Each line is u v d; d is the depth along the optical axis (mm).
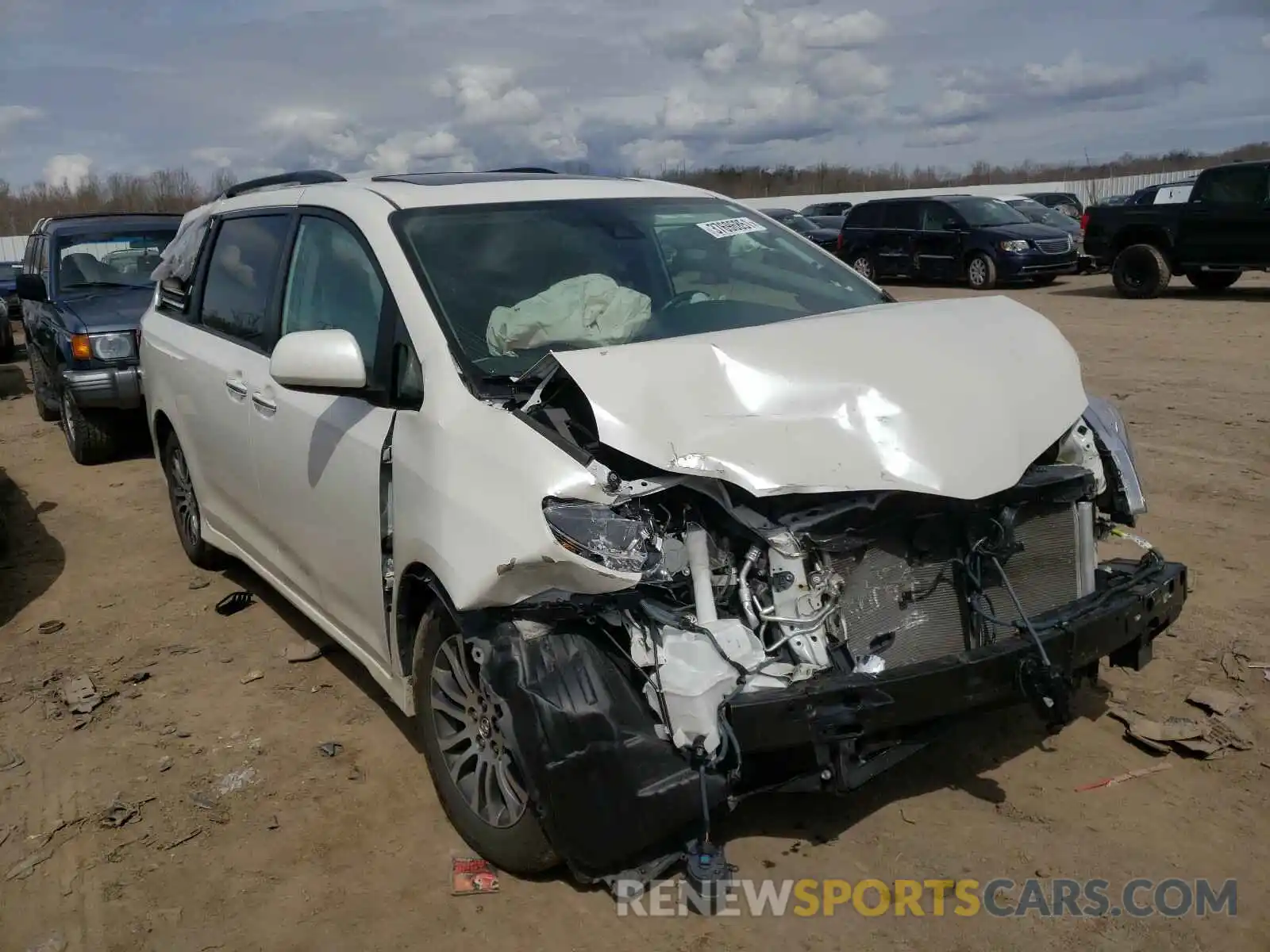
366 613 3602
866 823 3221
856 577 2900
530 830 2916
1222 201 15227
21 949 2926
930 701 2717
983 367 3146
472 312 3389
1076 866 2990
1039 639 2832
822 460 2801
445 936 2865
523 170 4754
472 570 2801
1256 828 3113
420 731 3346
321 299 3938
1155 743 3518
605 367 2904
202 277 5199
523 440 2834
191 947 2893
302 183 4684
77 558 6242
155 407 5656
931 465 2834
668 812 2613
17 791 3732
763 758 2719
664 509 2852
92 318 8273
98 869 3256
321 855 3264
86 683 4473
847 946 2740
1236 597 4652
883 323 3312
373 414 3432
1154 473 6551
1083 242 17172
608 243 3846
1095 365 10367
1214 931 2729
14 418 11039
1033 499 3094
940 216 19719
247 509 4625
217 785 3686
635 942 2789
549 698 2664
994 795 3332
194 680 4531
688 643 2678
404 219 3680
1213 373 9586
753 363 2977
